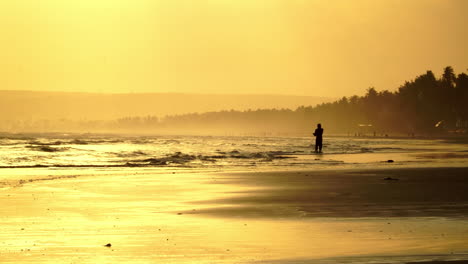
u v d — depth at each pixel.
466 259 31.28
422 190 62.91
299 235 38.97
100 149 176.62
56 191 62.97
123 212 48.97
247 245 36.00
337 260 32.03
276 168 98.44
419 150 181.00
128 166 103.88
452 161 118.19
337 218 45.47
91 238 37.91
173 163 112.25
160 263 31.73
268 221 44.38
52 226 42.00
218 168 98.88
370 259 32.06
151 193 62.12
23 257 32.78
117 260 32.34
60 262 31.83
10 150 156.25
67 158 125.69
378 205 52.12
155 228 41.47
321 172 87.38
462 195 58.47
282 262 31.77
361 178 77.06
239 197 58.62
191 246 35.75
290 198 57.50
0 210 49.00
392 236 38.22
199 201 55.84
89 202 54.75
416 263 30.50
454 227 41.25
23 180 74.81
